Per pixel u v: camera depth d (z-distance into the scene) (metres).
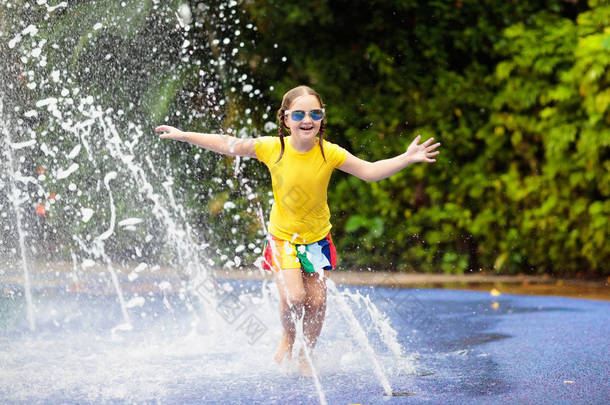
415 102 15.86
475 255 15.11
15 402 4.61
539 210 14.07
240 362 6.05
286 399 4.70
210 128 14.18
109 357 6.23
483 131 15.11
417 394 4.83
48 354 6.35
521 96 14.42
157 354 6.42
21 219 11.66
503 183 14.84
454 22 16.03
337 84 16.47
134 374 5.52
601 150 13.44
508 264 14.67
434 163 15.33
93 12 11.51
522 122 14.56
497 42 15.33
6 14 10.70
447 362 6.04
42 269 12.32
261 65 16.38
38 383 5.18
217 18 15.27
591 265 13.79
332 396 4.79
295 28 16.58
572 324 8.23
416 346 6.86
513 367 5.78
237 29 15.83
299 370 5.72
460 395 4.79
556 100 14.15
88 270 12.66
